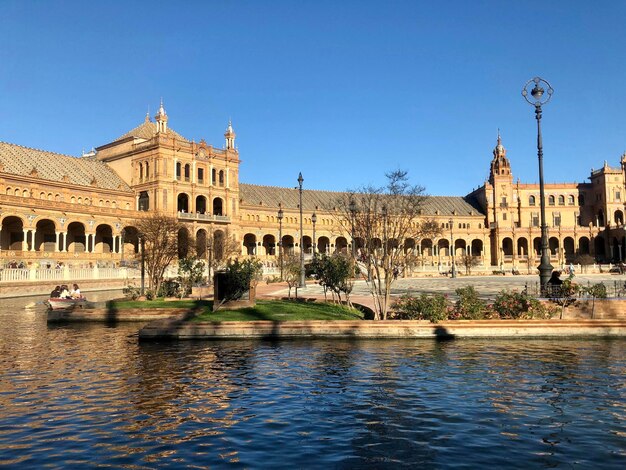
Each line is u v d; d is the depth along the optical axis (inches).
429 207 5339.6
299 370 595.8
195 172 3732.8
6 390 506.6
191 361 651.5
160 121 3607.3
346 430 388.5
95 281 2149.4
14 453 343.9
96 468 319.9
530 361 643.5
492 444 358.9
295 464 324.8
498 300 913.5
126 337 872.9
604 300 906.7
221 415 425.7
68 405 454.9
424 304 881.5
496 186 5359.3
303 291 1702.8
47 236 3063.5
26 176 2915.8
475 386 518.9
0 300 1646.2
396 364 626.8
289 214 4544.8
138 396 484.4
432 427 394.6
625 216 5128.0
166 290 1467.8
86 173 3526.1
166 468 319.3
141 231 1929.1
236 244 3543.3
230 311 1001.5
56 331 959.0
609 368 601.3
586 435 376.8
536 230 5137.8
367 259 1160.8
